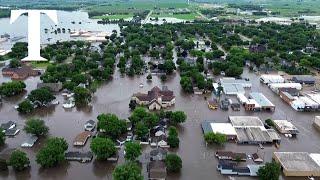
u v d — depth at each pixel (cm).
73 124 18350
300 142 17025
